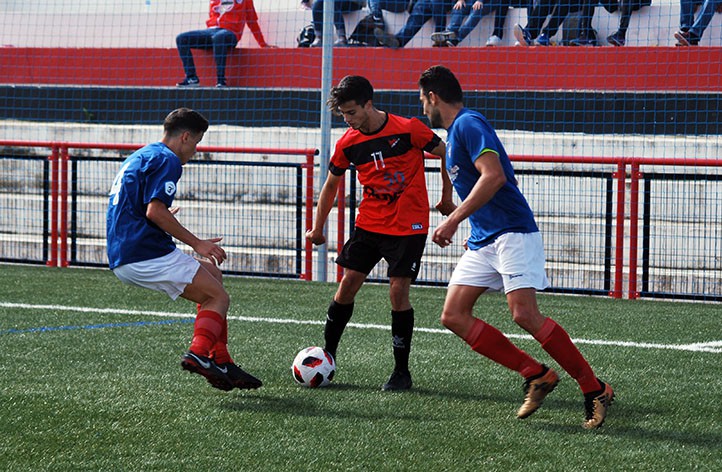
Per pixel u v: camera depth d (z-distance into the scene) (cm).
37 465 927
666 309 1983
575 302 2069
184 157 1191
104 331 1645
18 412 1112
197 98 3088
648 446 1009
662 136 2667
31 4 3497
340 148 1301
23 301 1953
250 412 1129
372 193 1290
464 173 1070
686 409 1169
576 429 1073
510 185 1064
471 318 1100
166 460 945
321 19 3086
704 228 2262
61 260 2530
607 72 2817
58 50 3359
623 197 2150
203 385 1263
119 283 2211
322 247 2316
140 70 3306
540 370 1088
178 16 3334
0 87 3284
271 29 3222
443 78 1085
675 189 2394
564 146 2642
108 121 3180
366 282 2355
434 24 3005
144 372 1338
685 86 2762
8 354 1452
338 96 1252
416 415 1129
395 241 1271
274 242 2575
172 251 1170
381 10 3033
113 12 3412
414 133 1269
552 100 2789
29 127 3017
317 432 1048
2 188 2975
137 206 1152
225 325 1193
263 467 928
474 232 1105
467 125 1041
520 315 1062
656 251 2317
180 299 1991
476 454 976
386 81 3011
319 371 1262
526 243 1066
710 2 2741
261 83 3167
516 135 2716
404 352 1268
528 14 2880
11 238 2739
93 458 950
